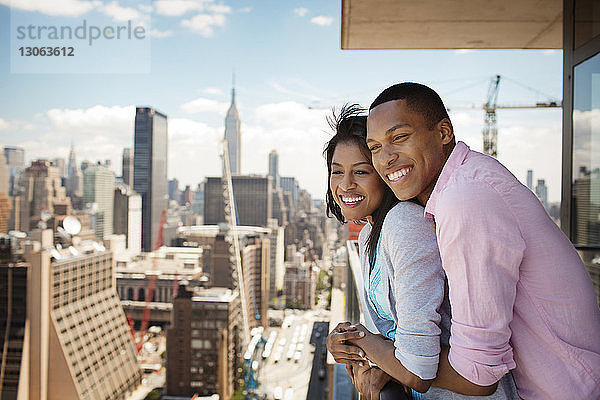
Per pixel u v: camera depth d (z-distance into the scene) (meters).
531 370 0.69
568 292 0.66
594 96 1.84
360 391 0.80
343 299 4.27
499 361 0.63
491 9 2.77
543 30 3.06
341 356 0.84
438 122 0.74
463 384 0.65
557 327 0.67
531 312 0.67
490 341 0.63
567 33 2.10
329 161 1.00
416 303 0.69
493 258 0.62
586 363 0.66
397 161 0.74
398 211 0.75
